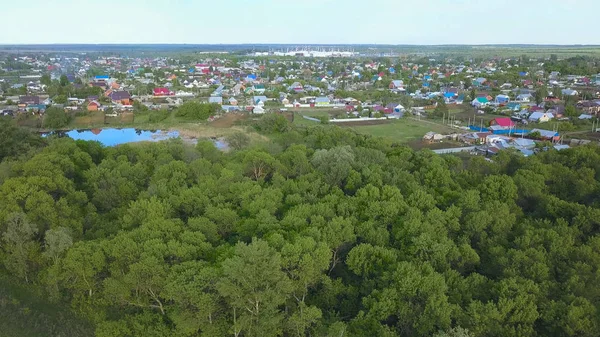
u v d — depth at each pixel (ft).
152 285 155.22
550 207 206.08
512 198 219.00
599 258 161.89
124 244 161.79
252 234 179.32
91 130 545.44
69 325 166.30
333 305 164.45
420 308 144.66
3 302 178.29
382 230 181.98
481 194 221.25
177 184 233.14
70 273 167.84
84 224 208.44
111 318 167.73
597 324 134.82
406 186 230.48
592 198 225.35
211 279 143.95
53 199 205.98
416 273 147.84
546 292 148.46
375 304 145.79
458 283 154.71
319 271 157.99
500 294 145.07
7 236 179.83
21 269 185.68
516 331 136.77
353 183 237.66
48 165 229.66
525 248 171.83
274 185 232.32
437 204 214.48
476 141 453.17
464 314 139.95
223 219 190.60
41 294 183.73
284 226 179.83
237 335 148.36
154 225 174.50
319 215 183.62
